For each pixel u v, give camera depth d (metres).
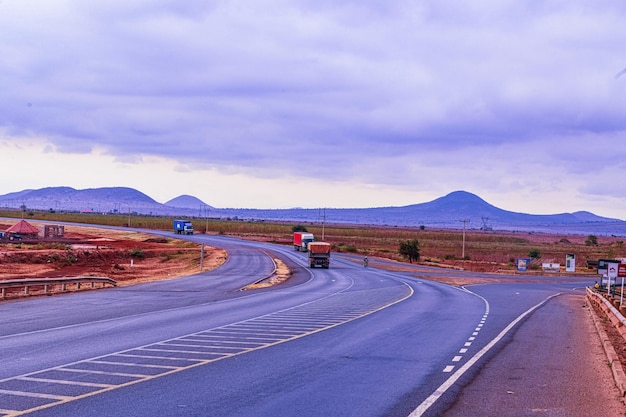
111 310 29.08
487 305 37.94
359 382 13.58
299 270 75.50
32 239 118.69
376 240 197.12
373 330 23.25
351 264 92.19
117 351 17.08
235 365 15.37
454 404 11.73
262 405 11.32
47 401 11.27
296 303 35.44
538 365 16.39
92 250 91.69
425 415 10.83
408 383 13.58
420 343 20.00
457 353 18.06
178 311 29.22
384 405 11.51
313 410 11.04
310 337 20.91
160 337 20.05
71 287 48.62
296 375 14.26
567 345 20.56
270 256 97.88
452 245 190.00
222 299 37.28
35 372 13.99
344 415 10.73
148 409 10.81
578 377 14.78
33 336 19.91
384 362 16.25
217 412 10.73
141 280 55.41
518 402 12.03
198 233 175.12
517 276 85.44
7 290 44.31
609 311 28.94
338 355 17.23
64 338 19.52
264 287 49.56
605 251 172.50
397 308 33.53
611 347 18.48
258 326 23.73
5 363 15.09
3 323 23.39
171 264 86.88
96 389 12.34
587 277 91.00
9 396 11.65
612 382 14.20
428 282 63.53
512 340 21.45
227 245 123.25
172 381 13.27
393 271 81.75
